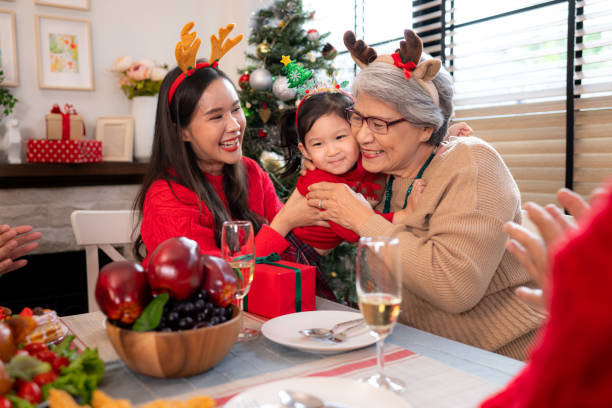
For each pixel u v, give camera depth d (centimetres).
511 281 111
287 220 129
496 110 256
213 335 67
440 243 102
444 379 69
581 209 58
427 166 117
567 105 227
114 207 319
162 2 350
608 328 32
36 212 299
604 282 32
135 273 69
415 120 107
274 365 75
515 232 60
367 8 333
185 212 134
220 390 66
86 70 323
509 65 253
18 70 303
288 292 98
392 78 105
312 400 57
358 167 133
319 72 274
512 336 110
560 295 34
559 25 228
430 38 287
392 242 63
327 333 84
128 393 66
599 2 214
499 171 107
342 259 271
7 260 110
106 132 320
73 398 62
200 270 72
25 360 60
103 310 69
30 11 305
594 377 34
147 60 316
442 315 115
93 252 162
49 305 279
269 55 266
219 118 138
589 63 222
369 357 77
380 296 63
